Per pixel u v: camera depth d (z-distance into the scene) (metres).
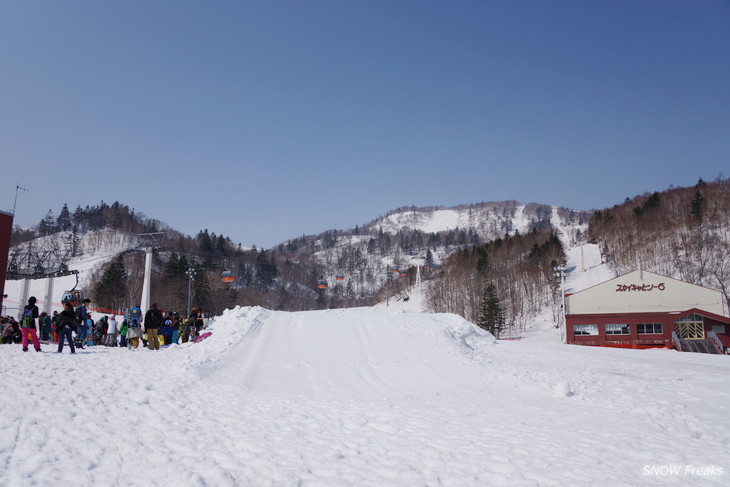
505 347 22.22
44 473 5.53
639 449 6.67
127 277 88.31
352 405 9.96
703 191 118.94
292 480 5.50
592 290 59.88
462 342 20.03
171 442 6.95
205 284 83.62
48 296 52.94
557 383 12.30
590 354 21.56
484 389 12.18
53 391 9.66
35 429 7.14
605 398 10.62
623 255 100.00
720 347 46.47
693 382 12.93
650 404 9.85
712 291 56.28
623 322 55.31
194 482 5.31
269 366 15.04
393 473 5.76
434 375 14.23
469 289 86.75
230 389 11.57
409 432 7.70
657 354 23.64
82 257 154.00
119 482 5.38
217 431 7.65
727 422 8.30
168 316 24.31
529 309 84.62
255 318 20.83
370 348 17.50
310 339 18.50
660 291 57.88
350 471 5.84
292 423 8.28
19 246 160.00
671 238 97.56
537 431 7.75
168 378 12.20
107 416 8.21
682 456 6.32
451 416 8.91
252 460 6.23
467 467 5.95
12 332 22.20
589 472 5.71
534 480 5.46
